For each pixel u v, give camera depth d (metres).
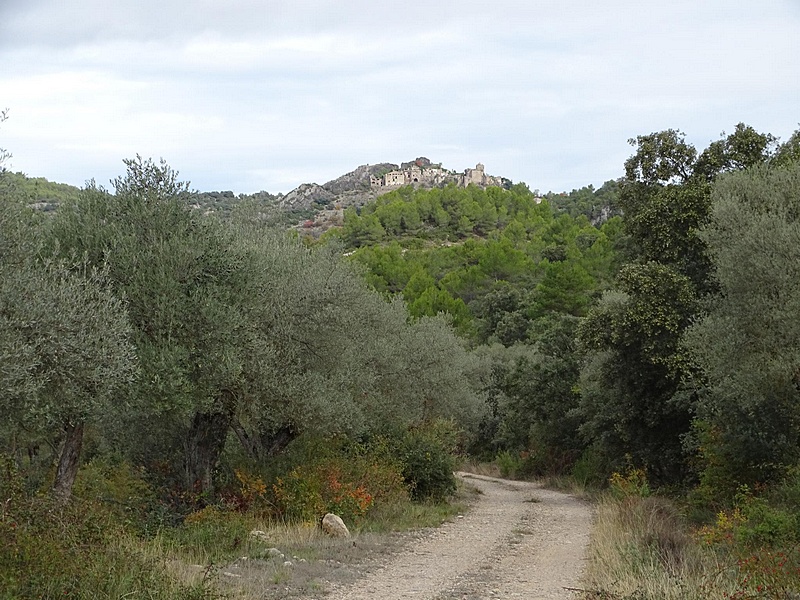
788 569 9.78
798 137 22.42
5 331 9.20
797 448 16.69
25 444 17.00
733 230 15.20
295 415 16.48
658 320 21.86
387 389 23.84
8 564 7.38
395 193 164.38
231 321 13.48
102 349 10.49
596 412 31.61
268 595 9.32
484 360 53.94
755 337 14.62
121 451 18.25
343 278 18.25
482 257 86.75
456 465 28.73
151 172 14.33
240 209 20.42
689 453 24.50
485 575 11.66
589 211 142.62
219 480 17.92
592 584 9.64
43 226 12.73
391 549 14.23
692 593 8.50
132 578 8.01
